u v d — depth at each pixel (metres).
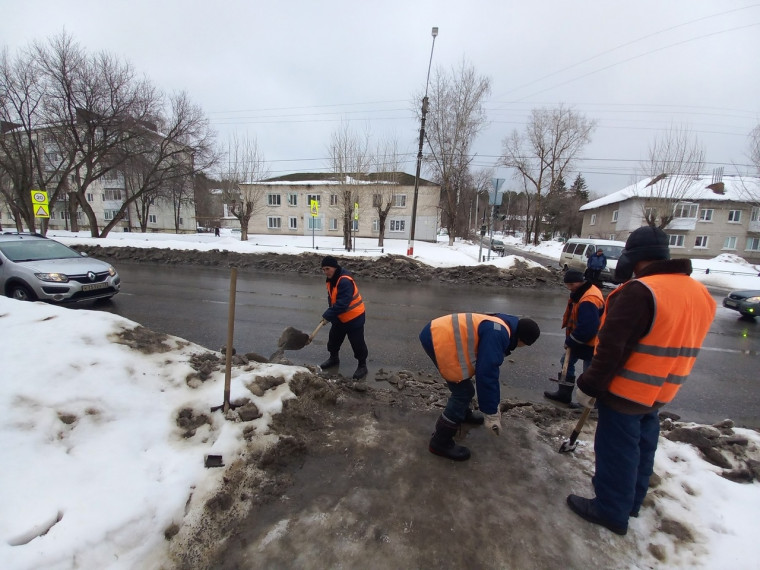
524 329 2.64
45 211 18.20
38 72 20.20
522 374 4.93
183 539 1.97
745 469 2.68
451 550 2.02
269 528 2.10
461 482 2.57
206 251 15.62
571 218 49.62
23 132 22.17
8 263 6.83
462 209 47.38
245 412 2.86
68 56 20.19
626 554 2.04
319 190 39.38
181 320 6.70
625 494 2.13
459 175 29.02
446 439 2.81
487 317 2.72
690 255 34.16
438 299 9.65
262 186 32.50
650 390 2.00
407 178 37.56
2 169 24.08
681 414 4.05
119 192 47.34
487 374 2.52
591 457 2.93
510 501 2.41
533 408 3.78
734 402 4.38
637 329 1.98
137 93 21.91
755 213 32.72
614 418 2.14
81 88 20.44
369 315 7.68
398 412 3.51
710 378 5.10
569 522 2.25
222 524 2.10
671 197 24.50
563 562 1.98
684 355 2.02
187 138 24.36
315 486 2.46
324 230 39.72
